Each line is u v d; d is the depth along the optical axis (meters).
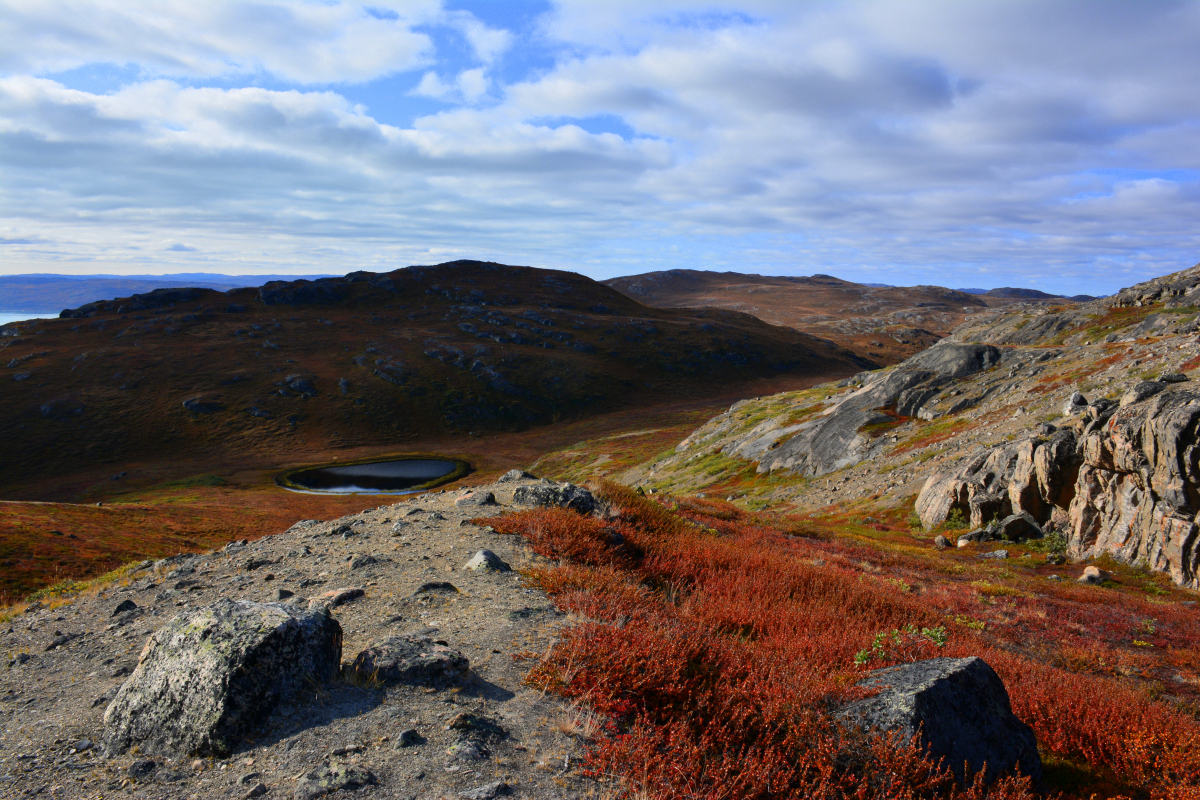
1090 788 6.13
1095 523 26.83
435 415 161.88
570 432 156.50
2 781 4.41
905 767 4.95
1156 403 24.91
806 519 43.09
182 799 4.17
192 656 5.16
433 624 7.50
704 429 94.50
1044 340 95.19
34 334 187.88
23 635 8.56
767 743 5.34
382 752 4.61
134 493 108.31
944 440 48.03
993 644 13.47
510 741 4.91
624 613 7.91
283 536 14.38
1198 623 16.80
